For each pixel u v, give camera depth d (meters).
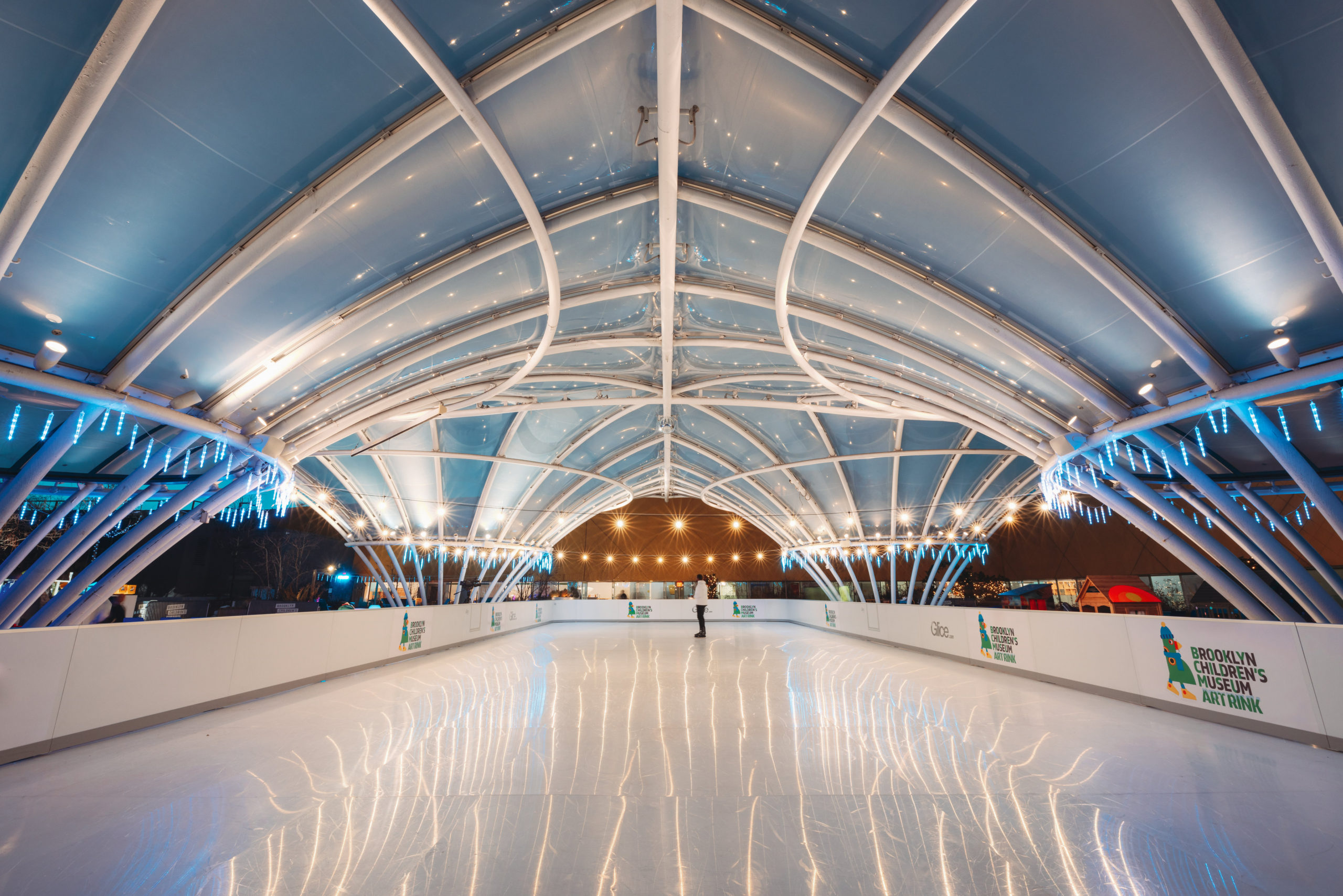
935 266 11.27
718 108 9.64
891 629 23.36
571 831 5.46
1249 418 11.13
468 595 43.84
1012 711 10.56
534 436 24.80
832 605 31.16
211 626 11.08
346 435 16.19
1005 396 14.34
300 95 7.44
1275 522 15.91
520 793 6.46
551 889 4.42
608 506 39.16
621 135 10.16
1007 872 4.66
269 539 49.94
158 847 5.12
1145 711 10.60
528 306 13.87
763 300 14.30
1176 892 4.36
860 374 16.72
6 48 6.07
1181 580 36.38
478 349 14.99
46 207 7.75
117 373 10.54
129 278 9.04
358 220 9.57
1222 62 6.19
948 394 16.22
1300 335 10.12
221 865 4.80
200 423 12.22
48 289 8.97
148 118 7.12
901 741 8.54
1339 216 7.83
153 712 9.70
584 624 41.25
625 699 11.84
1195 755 7.77
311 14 6.64
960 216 10.00
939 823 5.61
